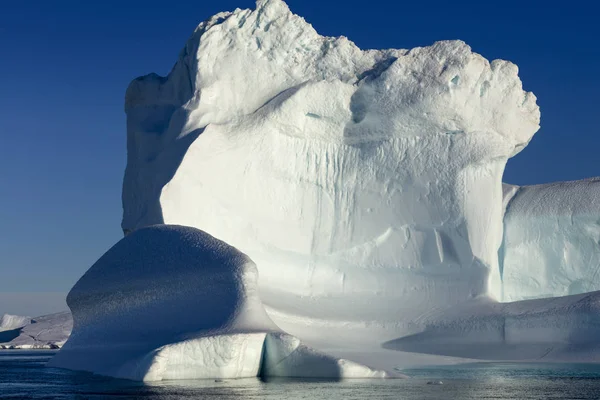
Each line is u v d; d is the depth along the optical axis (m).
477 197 51.88
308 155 53.22
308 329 45.09
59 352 40.66
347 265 52.44
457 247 51.25
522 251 55.53
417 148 52.84
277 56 53.28
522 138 53.31
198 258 36.19
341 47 54.03
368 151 53.31
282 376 33.19
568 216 54.91
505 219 56.25
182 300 35.66
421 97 51.53
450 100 51.38
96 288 38.88
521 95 53.16
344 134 53.50
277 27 53.59
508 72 52.72
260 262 50.56
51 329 78.88
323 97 51.84
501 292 55.28
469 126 52.12
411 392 27.62
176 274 36.19
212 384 30.09
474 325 45.00
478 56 52.41
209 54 52.59
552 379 33.03
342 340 44.94
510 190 58.72
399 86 52.16
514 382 31.72
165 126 55.38
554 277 55.06
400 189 52.84
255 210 51.12
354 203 53.22
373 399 25.55
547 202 56.09
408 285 51.53
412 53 53.06
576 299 44.97
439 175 52.31
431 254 51.75
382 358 41.44
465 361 41.75
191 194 47.94
